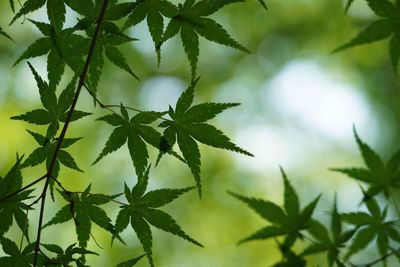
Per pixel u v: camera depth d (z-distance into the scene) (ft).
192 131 9.42
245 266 35.94
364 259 30.81
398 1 10.53
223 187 39.55
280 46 46.42
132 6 9.05
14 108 36.58
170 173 38.75
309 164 43.45
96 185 36.63
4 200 8.70
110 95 41.01
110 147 9.47
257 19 45.03
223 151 40.81
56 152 8.68
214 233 37.60
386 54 41.98
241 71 46.78
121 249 33.24
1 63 38.06
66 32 9.32
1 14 37.63
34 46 9.39
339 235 12.07
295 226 12.21
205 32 9.27
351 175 12.11
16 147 34.55
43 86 9.33
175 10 9.13
